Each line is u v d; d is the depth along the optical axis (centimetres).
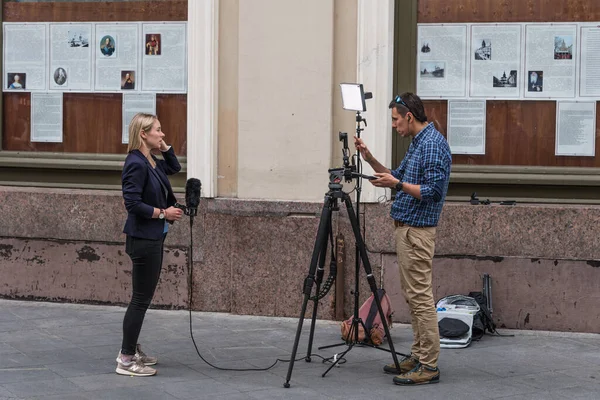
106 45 957
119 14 951
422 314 684
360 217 869
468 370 725
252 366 732
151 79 946
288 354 770
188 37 904
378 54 859
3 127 990
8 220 946
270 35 880
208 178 898
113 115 961
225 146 904
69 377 690
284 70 879
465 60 878
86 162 957
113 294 931
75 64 966
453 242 853
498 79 876
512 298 848
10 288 954
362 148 706
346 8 868
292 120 880
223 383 683
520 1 869
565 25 863
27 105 979
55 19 967
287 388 672
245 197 898
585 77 864
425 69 883
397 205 689
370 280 708
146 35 945
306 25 871
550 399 650
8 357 743
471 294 846
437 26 878
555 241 838
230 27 894
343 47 871
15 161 971
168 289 916
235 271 898
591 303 837
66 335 820
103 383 676
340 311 876
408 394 660
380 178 666
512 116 877
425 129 687
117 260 927
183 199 916
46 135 976
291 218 881
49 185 970
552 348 794
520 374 714
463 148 885
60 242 938
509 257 846
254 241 891
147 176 688
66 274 939
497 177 870
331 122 874
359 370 723
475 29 875
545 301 844
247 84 888
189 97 905
